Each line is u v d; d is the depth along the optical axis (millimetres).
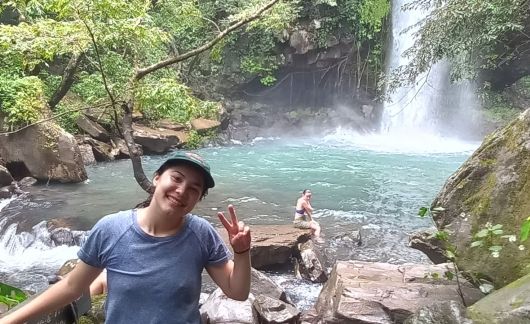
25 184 12344
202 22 18672
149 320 1959
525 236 3041
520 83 23328
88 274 2066
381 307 4941
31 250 8836
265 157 17719
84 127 15641
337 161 17297
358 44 23359
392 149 20094
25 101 12453
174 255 2018
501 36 12117
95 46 8281
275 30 20594
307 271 7695
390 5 23594
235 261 2102
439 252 5867
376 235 9547
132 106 9203
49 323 2430
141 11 8859
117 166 14875
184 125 18609
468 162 5254
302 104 24453
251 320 5035
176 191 2006
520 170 4848
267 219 10352
